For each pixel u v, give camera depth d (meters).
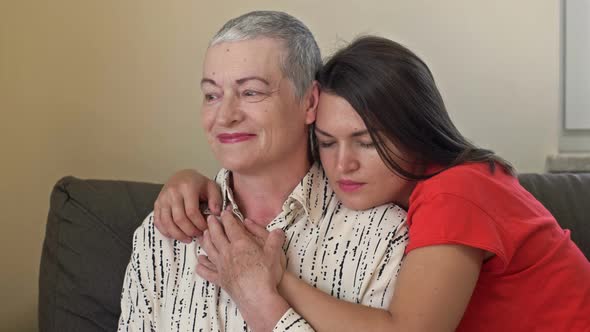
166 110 1.85
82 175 1.81
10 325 1.77
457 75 1.96
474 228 0.98
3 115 1.74
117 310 1.42
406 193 1.14
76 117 1.80
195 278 1.16
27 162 1.77
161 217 1.17
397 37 1.93
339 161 1.06
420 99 1.08
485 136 1.98
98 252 1.44
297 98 1.11
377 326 0.95
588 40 2.00
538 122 1.99
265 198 1.18
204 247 1.08
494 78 1.97
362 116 1.03
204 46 1.85
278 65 1.08
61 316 1.42
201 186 1.20
